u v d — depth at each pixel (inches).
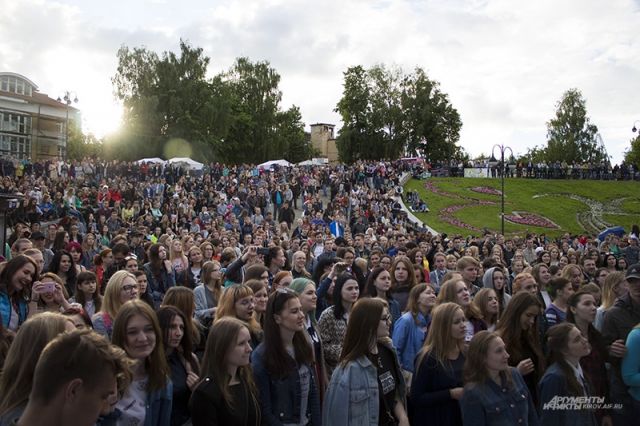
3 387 137.2
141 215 1024.9
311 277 427.8
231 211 1192.2
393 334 281.3
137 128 2455.7
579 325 258.7
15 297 259.8
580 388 223.5
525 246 911.7
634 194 2188.7
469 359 211.6
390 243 773.9
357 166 1936.5
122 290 259.4
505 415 203.3
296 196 1542.8
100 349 107.7
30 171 1454.2
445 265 504.1
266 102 3122.5
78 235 674.8
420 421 227.0
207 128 2691.9
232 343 189.5
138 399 186.1
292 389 207.9
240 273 382.6
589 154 3774.6
